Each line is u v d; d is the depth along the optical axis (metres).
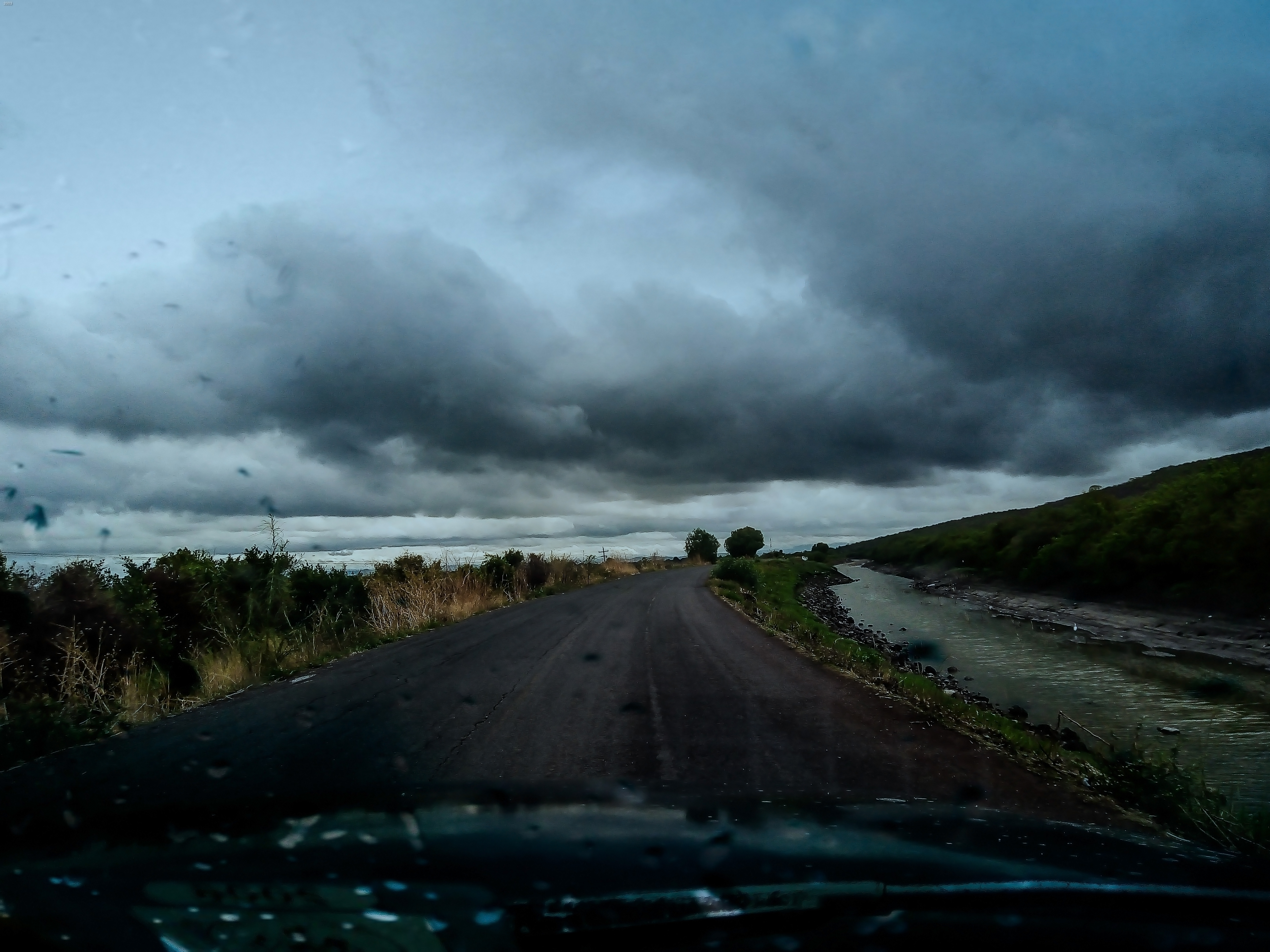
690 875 1.53
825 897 1.39
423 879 1.53
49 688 5.72
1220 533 15.38
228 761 4.13
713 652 9.24
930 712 5.85
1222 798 3.55
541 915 1.32
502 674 7.43
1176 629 14.12
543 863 1.64
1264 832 3.22
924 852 1.72
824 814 2.18
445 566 17.06
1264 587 13.88
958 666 11.45
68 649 5.88
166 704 6.15
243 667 7.77
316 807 2.33
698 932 1.24
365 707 5.82
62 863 1.71
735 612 15.27
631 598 19.12
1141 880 1.50
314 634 10.29
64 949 1.19
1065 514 25.28
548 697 6.21
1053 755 4.76
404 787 2.84
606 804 2.30
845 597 29.08
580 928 1.26
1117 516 21.31
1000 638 14.98
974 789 3.79
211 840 1.91
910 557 53.12
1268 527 13.98
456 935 1.22
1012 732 5.37
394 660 8.66
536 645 9.66
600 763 4.12
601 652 9.09
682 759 4.25
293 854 1.75
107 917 1.33
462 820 2.11
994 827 2.03
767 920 1.29
